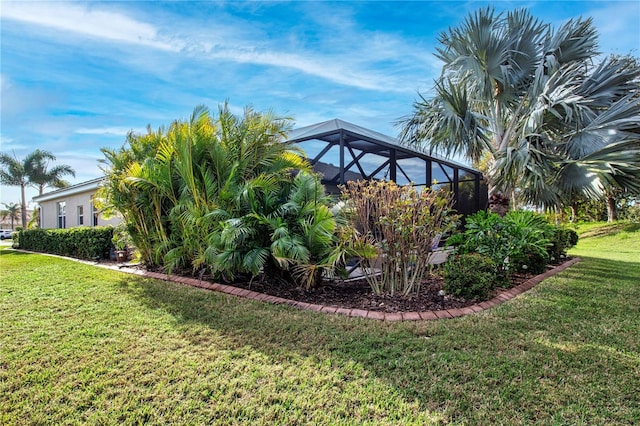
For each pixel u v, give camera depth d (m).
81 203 14.25
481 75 8.41
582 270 7.49
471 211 12.03
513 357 3.03
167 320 3.99
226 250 5.20
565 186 7.05
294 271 5.25
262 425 2.17
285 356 3.04
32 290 5.54
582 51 8.65
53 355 3.11
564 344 3.32
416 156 8.80
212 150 6.00
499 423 2.18
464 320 3.97
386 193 4.86
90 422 2.21
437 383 2.61
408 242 4.84
